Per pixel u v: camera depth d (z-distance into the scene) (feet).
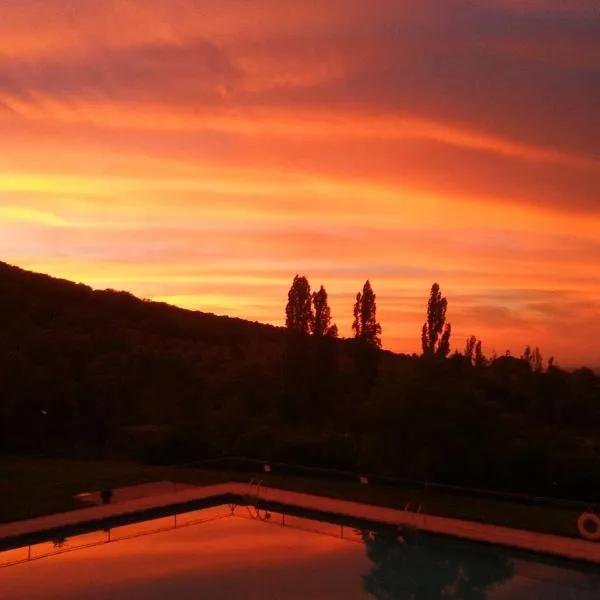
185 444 68.64
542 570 36.63
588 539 39.01
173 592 34.24
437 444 55.93
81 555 39.47
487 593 34.24
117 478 55.98
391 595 34.06
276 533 44.19
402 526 41.81
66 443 82.69
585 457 58.13
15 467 65.41
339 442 62.85
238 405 94.12
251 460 56.85
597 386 103.09
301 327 92.43
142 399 95.76
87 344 110.32
